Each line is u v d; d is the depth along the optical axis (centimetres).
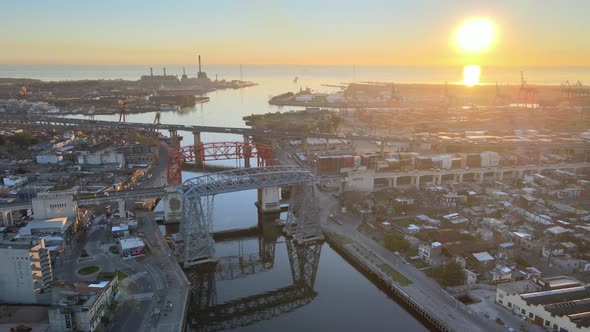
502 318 12381
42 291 13525
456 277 14362
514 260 15712
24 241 13900
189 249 17150
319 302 14688
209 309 14450
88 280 14525
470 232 18212
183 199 17700
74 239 17900
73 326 11800
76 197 19850
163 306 13275
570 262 15175
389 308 14188
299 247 19012
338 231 19500
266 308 14462
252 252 18838
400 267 15862
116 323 12394
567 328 11131
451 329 12000
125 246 16662
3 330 11856
